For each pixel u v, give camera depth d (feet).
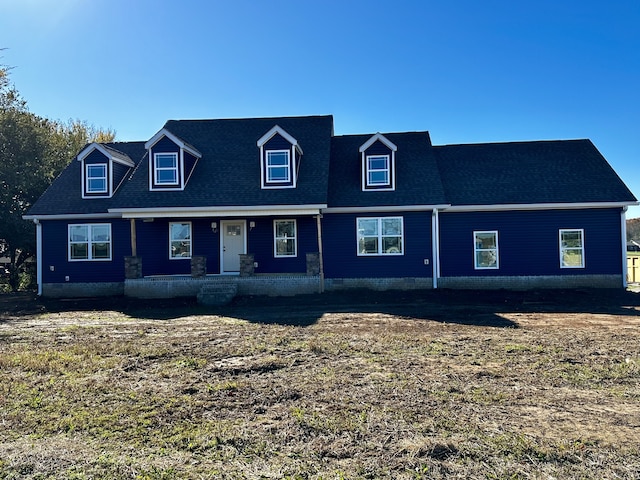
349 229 60.75
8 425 17.49
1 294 68.90
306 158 64.54
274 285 56.49
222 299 52.08
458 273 60.13
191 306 51.08
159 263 62.75
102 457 14.93
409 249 59.88
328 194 61.77
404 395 20.44
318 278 56.70
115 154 66.08
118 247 63.10
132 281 56.95
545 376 22.98
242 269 57.77
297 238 62.03
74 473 13.94
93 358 27.50
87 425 17.43
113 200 63.52
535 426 17.07
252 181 60.90
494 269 59.67
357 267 60.49
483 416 18.02
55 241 63.26
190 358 27.32
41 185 84.07
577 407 18.92
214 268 62.75
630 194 57.98
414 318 41.22
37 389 21.63
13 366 25.81
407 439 16.08
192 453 15.24
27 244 82.07
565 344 29.89
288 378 23.16
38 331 37.63
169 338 33.68
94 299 58.85
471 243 60.08
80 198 64.80
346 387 21.63
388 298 54.08
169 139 60.49
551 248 59.11
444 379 22.66
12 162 80.38
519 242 59.52
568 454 14.87
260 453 15.21
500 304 49.47
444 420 17.65
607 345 29.55
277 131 59.88
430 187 61.05
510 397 20.08
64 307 53.16
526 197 59.36
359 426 17.17
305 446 15.67
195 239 62.95
